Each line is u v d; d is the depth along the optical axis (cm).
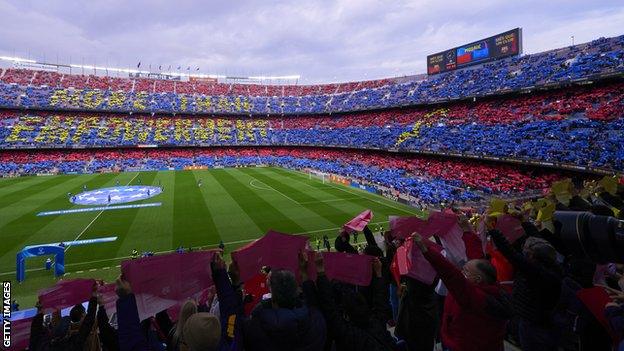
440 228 757
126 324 397
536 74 5722
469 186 4719
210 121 10175
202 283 471
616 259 403
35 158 7769
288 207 4297
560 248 653
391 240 907
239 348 396
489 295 461
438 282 758
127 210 4122
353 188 5641
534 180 4469
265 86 12144
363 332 416
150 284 437
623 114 4266
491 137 5394
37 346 507
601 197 933
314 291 457
